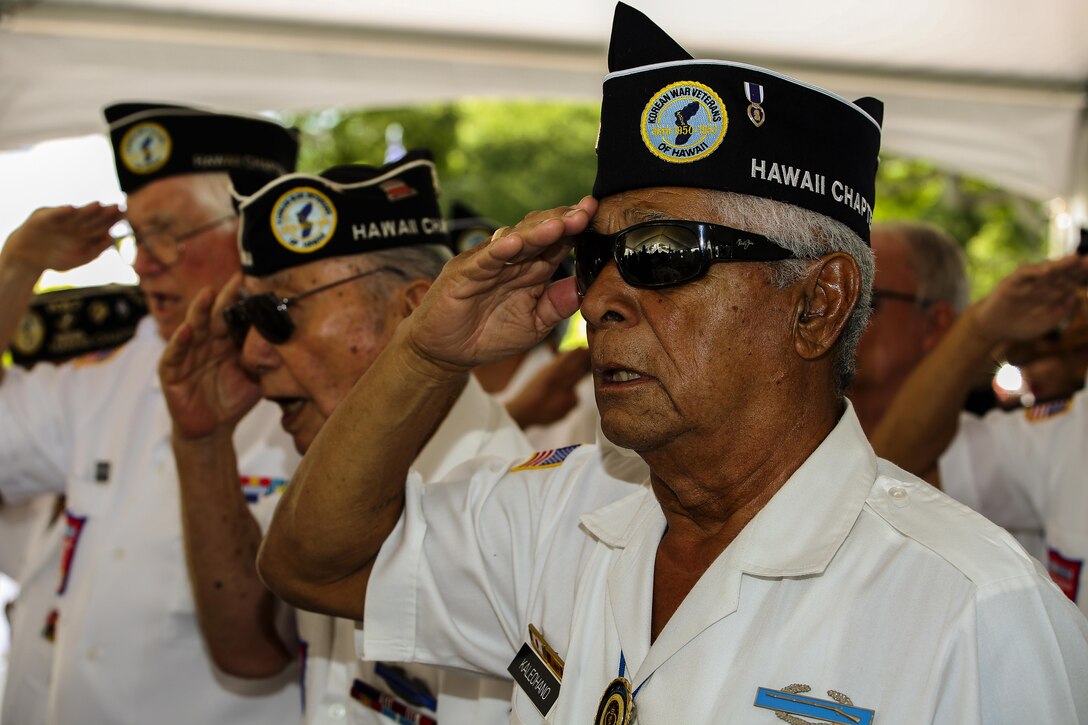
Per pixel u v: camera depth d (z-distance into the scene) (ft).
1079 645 4.18
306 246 7.18
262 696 9.35
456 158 38.75
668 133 4.71
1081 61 13.12
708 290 4.63
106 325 12.66
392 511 5.99
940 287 10.37
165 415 10.41
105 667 9.59
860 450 4.81
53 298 12.73
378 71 14.01
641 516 5.32
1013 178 14.06
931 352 9.30
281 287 7.23
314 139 38.75
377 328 7.25
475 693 6.50
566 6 12.95
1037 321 8.31
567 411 11.04
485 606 5.78
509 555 5.76
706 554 4.99
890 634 4.20
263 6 13.19
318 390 7.29
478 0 12.84
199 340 8.23
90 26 13.38
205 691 9.45
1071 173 13.82
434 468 7.30
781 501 4.70
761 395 4.73
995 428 9.69
